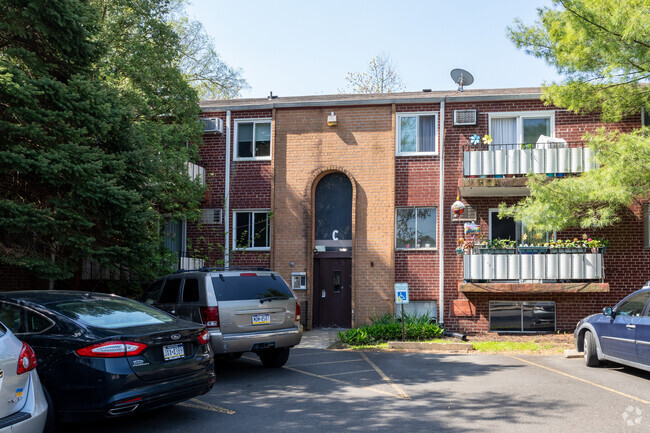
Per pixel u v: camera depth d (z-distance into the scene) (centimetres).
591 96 1294
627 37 1114
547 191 1258
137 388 566
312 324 1664
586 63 1245
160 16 1688
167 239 1711
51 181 1032
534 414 664
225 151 1748
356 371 977
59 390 561
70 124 1100
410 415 664
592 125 1566
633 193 1187
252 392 803
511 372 957
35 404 479
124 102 1280
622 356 918
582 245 1466
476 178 1484
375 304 1617
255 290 929
